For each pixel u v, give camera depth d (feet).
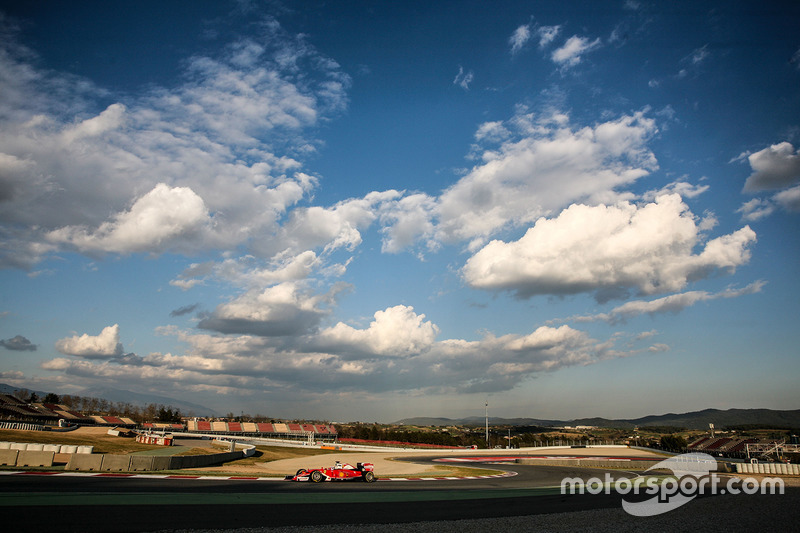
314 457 216.33
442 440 414.21
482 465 196.03
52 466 102.42
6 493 66.59
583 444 443.73
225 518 57.88
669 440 345.72
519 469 173.47
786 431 622.13
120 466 104.53
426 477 130.21
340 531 54.60
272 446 282.97
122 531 48.65
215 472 114.73
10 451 101.91
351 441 399.85
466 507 76.54
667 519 69.77
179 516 57.21
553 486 113.09
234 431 449.06
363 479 117.19
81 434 221.66
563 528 61.72
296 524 56.95
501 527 60.75
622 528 62.75
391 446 360.48
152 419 551.59
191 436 337.52
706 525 65.62
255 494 80.28
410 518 64.54
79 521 51.60
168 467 112.47
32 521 50.39
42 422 333.01
